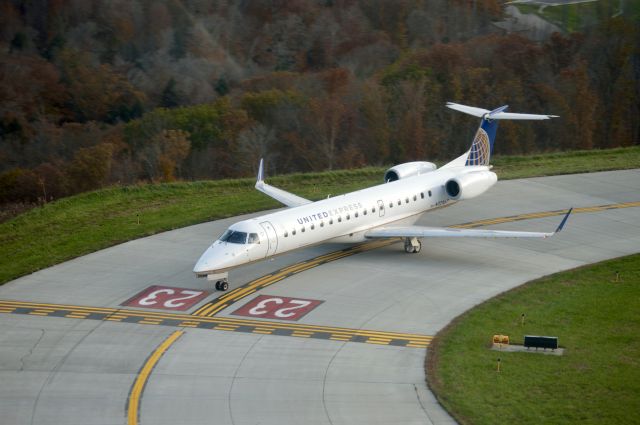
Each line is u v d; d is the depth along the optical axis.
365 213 100.19
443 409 67.62
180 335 81.62
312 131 195.62
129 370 74.94
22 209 139.62
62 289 93.69
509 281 94.56
